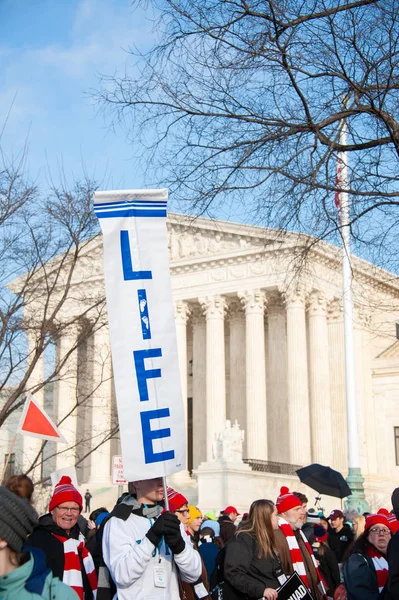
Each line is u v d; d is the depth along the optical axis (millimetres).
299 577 11469
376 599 11219
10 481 11039
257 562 11688
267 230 18812
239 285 73250
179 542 8102
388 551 9000
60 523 10867
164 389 8797
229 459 57000
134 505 8688
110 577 8906
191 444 81812
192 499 64375
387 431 76125
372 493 70375
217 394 72750
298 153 15547
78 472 79062
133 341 8805
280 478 60938
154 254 9078
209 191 15891
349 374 39719
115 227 9031
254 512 11945
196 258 75250
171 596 8336
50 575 6098
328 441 70625
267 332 78875
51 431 17875
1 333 25859
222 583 11859
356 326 72188
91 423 69125
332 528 19078
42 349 26453
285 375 74250
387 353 78062
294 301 68938
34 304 36031
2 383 28594
